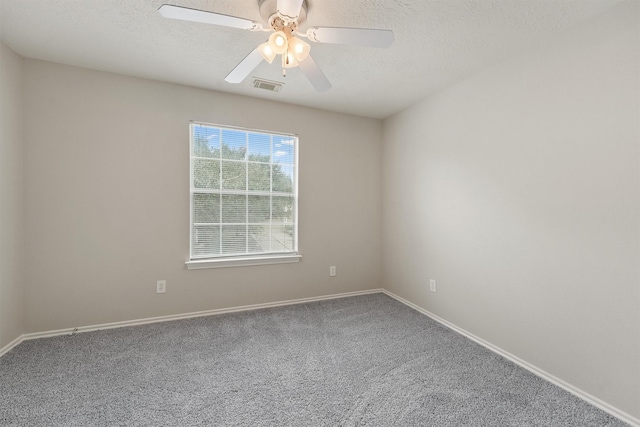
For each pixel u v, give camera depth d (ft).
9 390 5.70
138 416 5.09
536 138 6.53
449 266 8.98
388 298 11.60
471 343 7.90
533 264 6.61
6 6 5.56
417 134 10.36
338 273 11.71
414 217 10.51
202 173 9.68
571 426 4.98
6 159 6.99
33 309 7.75
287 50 5.29
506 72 7.23
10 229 7.17
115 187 8.48
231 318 9.44
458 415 5.20
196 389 5.85
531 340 6.64
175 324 8.89
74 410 5.20
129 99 8.58
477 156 8.02
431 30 6.16
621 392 5.18
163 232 9.06
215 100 9.61
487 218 7.72
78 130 8.07
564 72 6.01
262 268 10.46
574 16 5.58
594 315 5.56
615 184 5.26
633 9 5.02
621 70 5.17
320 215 11.34
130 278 8.71
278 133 10.55
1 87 6.82
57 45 6.98
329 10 5.60
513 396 5.73
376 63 7.59
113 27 6.25
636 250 5.02
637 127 4.99
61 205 7.95
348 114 11.69
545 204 6.37
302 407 5.37
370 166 12.19
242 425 4.93
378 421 5.05
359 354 7.28
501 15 5.64
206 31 6.39
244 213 10.27
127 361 6.81
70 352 7.13
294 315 9.77
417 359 7.06
